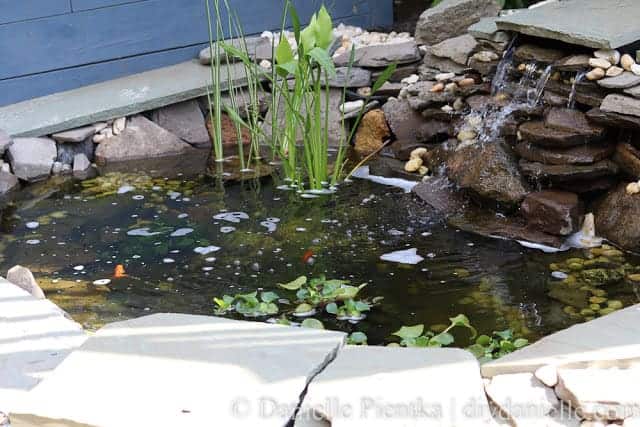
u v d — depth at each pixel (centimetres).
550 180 384
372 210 411
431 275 339
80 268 357
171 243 379
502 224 384
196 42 589
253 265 354
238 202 429
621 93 377
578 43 397
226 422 185
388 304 317
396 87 521
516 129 411
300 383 195
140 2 564
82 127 515
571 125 383
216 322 225
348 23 626
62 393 197
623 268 340
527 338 288
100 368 205
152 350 212
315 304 316
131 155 514
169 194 447
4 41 528
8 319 252
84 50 554
